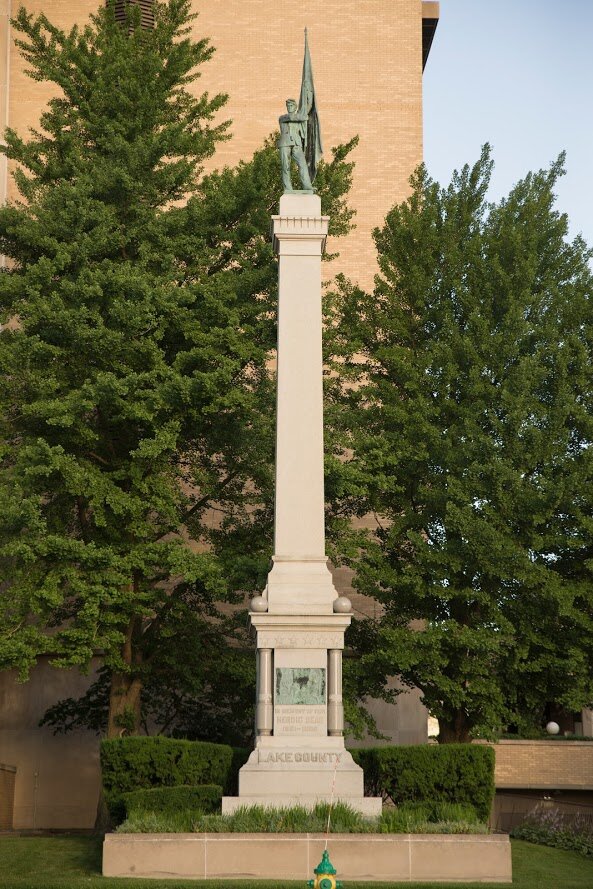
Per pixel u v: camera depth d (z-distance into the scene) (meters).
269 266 28.05
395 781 20.58
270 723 19.69
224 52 43.44
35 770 34.56
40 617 26.05
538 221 30.72
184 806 19.70
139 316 25.97
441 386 28.77
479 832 17.75
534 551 27.97
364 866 16.97
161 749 21.09
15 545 24.62
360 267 41.28
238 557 26.16
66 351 26.59
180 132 28.73
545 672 27.41
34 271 26.34
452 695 26.47
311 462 21.08
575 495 27.58
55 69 29.12
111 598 25.03
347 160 42.31
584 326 29.36
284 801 18.89
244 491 34.84
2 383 27.00
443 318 29.64
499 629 26.75
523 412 27.20
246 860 16.91
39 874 17.55
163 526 28.31
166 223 27.67
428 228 30.84
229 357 27.31
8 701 35.03
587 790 31.31
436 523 28.91
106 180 27.50
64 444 27.16
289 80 43.34
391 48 43.56
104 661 26.16
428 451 28.34
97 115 29.25
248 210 28.58
